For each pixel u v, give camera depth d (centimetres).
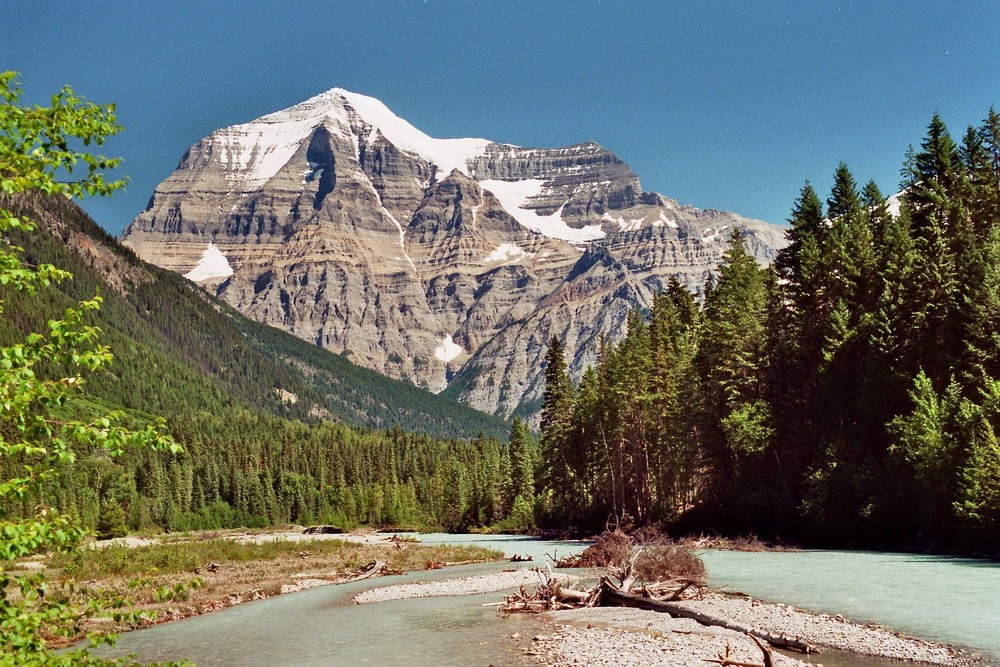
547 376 10850
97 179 1135
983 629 2411
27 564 5094
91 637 1028
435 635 2836
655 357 9056
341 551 7475
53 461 980
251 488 19800
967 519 4759
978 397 5697
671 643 2386
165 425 1050
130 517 15500
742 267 8806
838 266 7288
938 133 7550
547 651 2394
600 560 5088
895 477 5675
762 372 7681
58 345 998
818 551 5675
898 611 2792
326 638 2886
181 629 3200
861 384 6412
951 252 6712
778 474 7044
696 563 3912
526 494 14112
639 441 9094
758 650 2256
